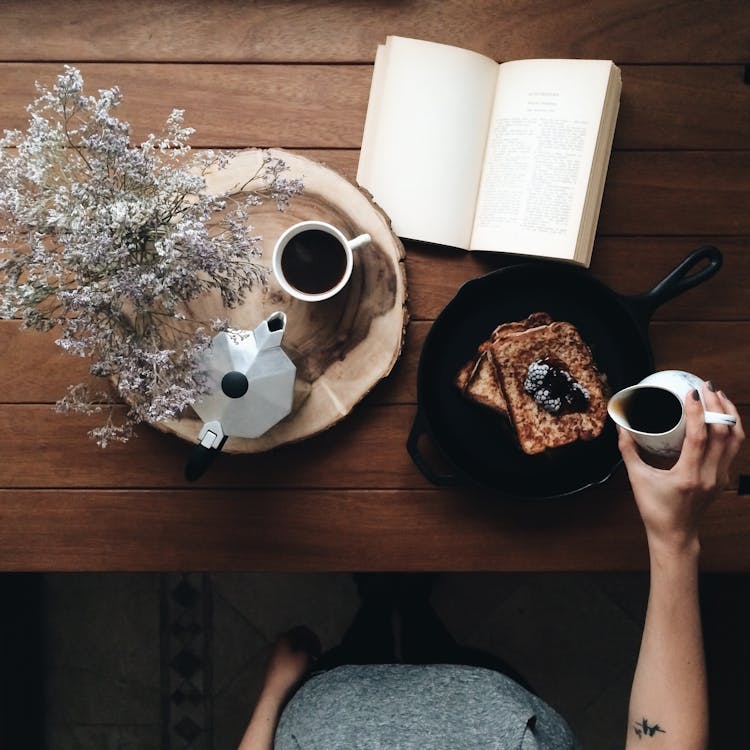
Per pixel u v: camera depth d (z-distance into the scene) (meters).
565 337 1.06
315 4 1.09
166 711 1.61
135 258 0.83
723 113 1.09
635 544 1.10
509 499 1.09
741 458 1.10
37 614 1.58
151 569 1.12
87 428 1.11
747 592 1.28
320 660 1.20
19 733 1.47
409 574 1.36
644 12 1.08
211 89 1.09
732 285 1.10
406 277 1.08
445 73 1.05
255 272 0.94
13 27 1.08
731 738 1.35
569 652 1.59
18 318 1.09
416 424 1.04
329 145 1.09
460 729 0.93
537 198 1.05
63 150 0.82
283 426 1.06
